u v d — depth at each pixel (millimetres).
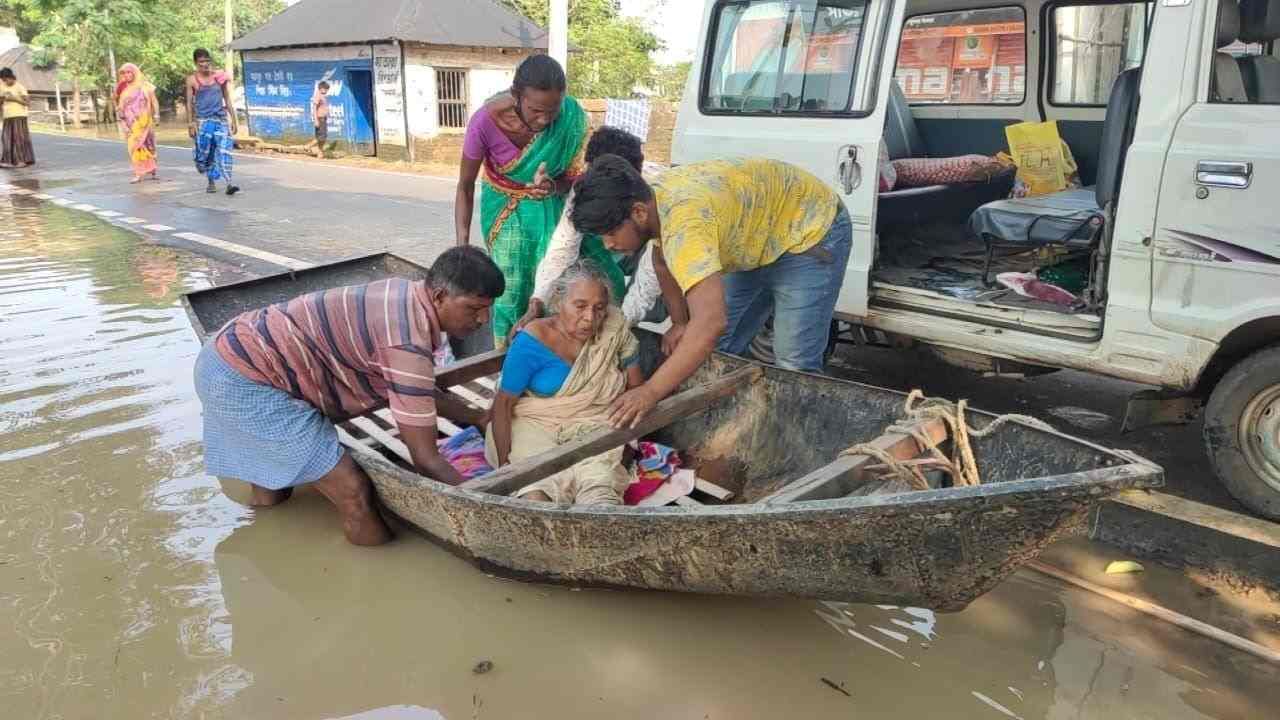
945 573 2660
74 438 4582
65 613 3223
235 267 8492
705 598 3318
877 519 2561
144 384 5312
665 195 3457
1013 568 2635
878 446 3084
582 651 3066
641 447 4066
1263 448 3650
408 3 22891
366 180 16812
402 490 3373
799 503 2643
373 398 3732
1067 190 5453
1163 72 3664
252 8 47031
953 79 6438
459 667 2990
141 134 15594
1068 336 4086
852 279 4656
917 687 2867
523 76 4047
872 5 4395
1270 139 3422
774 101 4863
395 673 2955
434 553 3672
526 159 4578
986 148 6410
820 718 2742
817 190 4062
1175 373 3779
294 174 17938
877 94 4422
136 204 12906
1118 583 3371
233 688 2867
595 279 3648
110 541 3689
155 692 2838
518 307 4883
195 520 3873
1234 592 3285
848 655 3031
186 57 37688
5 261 8711
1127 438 4582
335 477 3600
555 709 2787
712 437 4230
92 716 2730
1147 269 3775
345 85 23859
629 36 29172
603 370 3756
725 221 3549
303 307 3555
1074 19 5793
